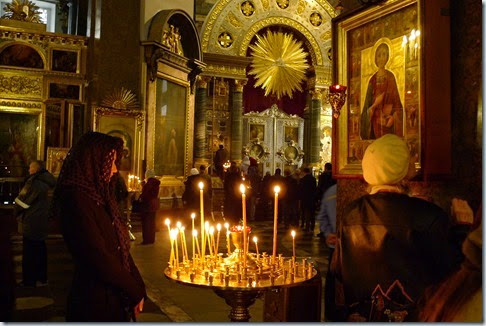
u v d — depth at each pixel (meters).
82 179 3.03
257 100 24.83
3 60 15.48
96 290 2.96
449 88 3.73
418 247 2.46
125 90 14.77
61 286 7.36
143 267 8.92
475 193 3.48
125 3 14.98
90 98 15.48
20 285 7.36
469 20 3.61
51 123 15.79
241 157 23.31
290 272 3.46
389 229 2.51
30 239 7.20
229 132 23.25
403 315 2.42
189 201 13.57
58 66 15.90
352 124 4.76
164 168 16.03
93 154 3.09
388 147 2.69
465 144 3.60
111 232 3.11
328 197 5.53
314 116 24.45
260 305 6.41
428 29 3.70
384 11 4.25
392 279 2.47
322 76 24.39
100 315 2.94
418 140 3.77
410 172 2.86
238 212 15.34
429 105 3.68
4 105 15.52
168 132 16.22
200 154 21.78
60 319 5.73
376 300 2.50
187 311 6.16
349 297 2.68
